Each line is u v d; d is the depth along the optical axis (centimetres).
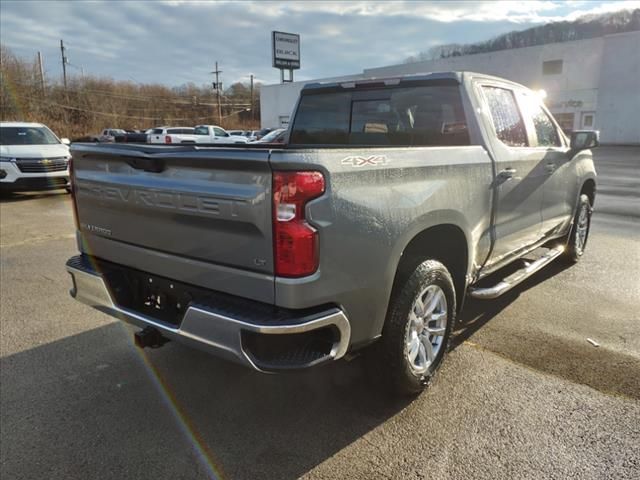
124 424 285
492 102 387
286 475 243
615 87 3116
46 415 294
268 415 293
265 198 217
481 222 341
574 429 271
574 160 516
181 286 264
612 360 347
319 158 220
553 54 3344
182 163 246
